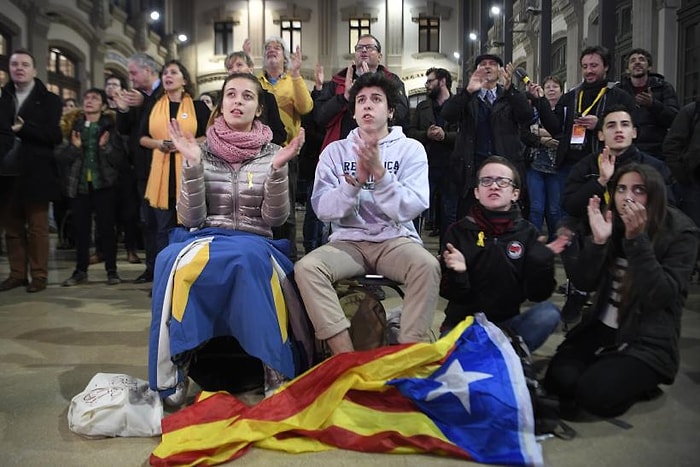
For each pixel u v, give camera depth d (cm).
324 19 2538
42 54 1453
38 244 478
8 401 250
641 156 320
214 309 234
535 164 470
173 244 248
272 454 201
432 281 244
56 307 421
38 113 463
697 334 335
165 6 2386
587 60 416
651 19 859
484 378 206
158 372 231
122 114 471
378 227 265
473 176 404
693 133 388
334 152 283
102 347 325
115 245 517
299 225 1035
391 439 202
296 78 414
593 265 249
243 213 272
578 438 213
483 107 404
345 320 244
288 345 241
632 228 227
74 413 216
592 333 257
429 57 2500
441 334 270
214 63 2584
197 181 257
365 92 275
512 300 259
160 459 191
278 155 262
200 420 212
